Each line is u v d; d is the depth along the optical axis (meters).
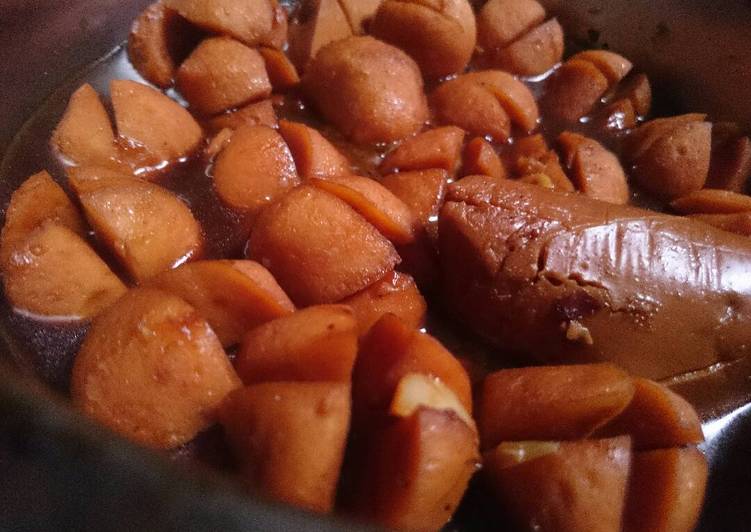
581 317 0.11
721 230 0.12
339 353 0.09
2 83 0.14
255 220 0.12
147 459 0.06
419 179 0.13
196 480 0.06
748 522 0.10
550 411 0.10
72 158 0.13
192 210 0.13
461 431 0.09
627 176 0.15
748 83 0.16
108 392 0.09
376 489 0.09
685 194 0.15
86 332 0.11
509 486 0.09
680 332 0.11
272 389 0.09
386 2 0.16
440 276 0.12
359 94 0.14
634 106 0.17
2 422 0.06
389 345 0.10
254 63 0.15
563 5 0.18
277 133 0.13
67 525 0.06
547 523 0.09
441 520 0.09
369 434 0.09
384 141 0.15
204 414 0.09
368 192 0.12
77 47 0.15
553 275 0.11
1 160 0.13
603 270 0.11
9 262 0.11
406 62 0.15
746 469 0.11
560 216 0.11
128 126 0.13
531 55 0.17
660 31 0.17
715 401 0.12
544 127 0.16
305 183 0.12
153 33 0.15
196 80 0.14
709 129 0.15
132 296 0.10
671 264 0.11
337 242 0.11
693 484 0.09
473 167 0.14
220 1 0.15
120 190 0.11
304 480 0.08
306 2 0.16
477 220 0.11
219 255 0.12
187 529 0.06
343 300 0.11
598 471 0.09
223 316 0.10
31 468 0.06
